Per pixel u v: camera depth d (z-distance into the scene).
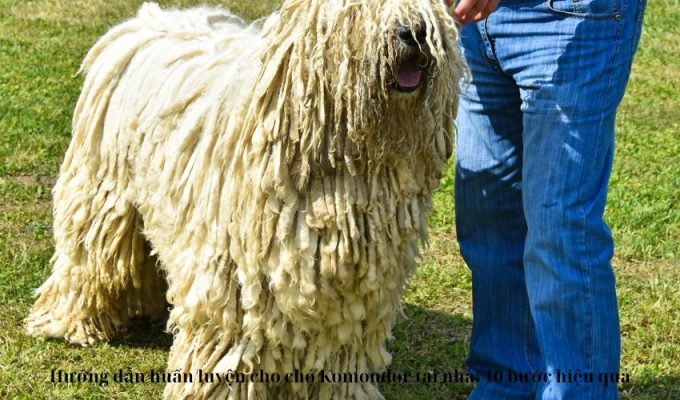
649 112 10.71
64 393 5.02
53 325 5.55
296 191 4.04
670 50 13.53
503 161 4.65
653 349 5.68
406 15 3.76
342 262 4.05
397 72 3.84
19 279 6.11
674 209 7.87
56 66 10.84
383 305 4.31
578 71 4.09
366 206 4.04
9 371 5.17
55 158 8.18
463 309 6.20
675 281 6.67
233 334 4.34
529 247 4.29
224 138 4.19
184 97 4.59
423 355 5.64
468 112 4.68
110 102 5.06
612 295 4.28
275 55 3.96
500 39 4.29
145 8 5.50
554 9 4.09
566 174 4.14
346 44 3.80
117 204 5.07
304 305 4.11
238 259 4.18
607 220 7.57
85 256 5.31
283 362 4.35
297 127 3.95
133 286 5.60
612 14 4.07
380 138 3.93
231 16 5.54
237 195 4.15
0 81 10.09
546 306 4.26
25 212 7.12
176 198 4.50
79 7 13.89
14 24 12.69
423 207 4.25
